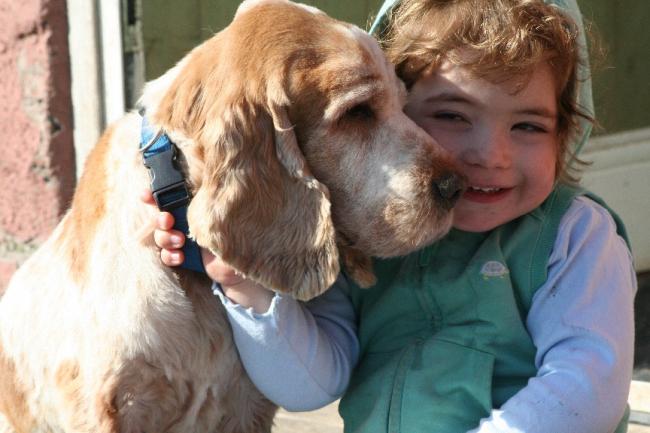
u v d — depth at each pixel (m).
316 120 2.68
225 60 2.71
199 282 2.88
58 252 3.20
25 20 5.02
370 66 2.68
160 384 2.89
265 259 2.62
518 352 2.75
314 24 2.73
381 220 2.67
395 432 2.74
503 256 2.76
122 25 4.86
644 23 5.93
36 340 3.13
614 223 2.89
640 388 4.23
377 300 2.92
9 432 3.49
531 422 2.51
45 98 5.04
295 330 2.70
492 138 2.67
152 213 2.79
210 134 2.64
